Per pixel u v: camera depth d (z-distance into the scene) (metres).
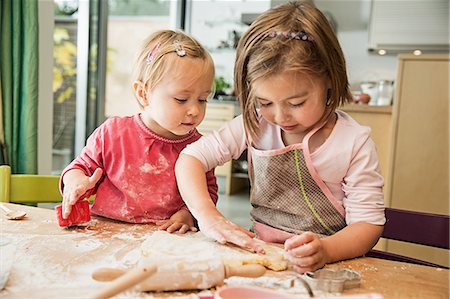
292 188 0.92
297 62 0.73
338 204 0.90
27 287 0.58
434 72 2.49
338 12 3.97
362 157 0.86
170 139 1.06
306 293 0.60
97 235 0.84
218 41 4.67
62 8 3.09
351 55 3.96
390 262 0.77
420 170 2.54
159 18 4.52
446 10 3.55
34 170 2.08
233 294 0.53
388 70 3.87
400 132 2.57
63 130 3.12
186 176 0.90
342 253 0.75
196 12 4.71
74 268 0.66
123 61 4.55
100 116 3.11
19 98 2.05
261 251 0.74
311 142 0.89
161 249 0.70
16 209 0.98
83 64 2.96
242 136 0.98
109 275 0.58
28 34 2.01
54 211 0.99
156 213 1.02
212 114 4.14
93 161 1.04
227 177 4.24
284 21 0.79
